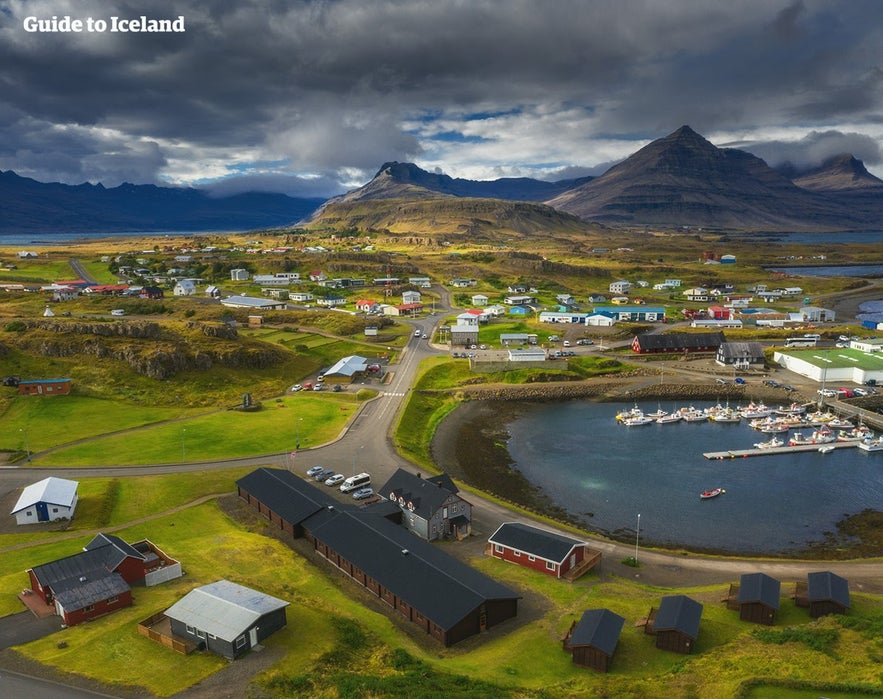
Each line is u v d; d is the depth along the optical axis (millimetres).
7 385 130875
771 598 60906
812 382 160375
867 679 47094
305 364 170500
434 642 57594
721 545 83375
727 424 134125
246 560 70375
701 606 59312
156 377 142250
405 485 87062
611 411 144000
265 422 123500
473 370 167000
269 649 51656
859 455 115625
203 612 53031
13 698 44219
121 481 93000
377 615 60875
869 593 68000
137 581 63094
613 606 63719
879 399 146000
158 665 48906
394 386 152875
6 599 59344
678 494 99500
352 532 73250
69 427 116062
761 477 105812
